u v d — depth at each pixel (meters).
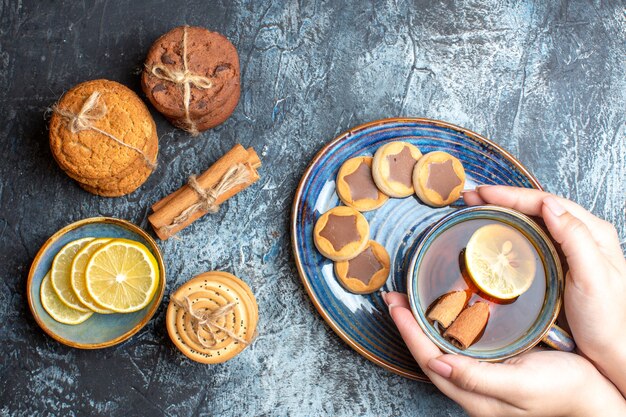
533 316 1.03
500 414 1.02
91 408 1.19
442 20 1.30
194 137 1.23
